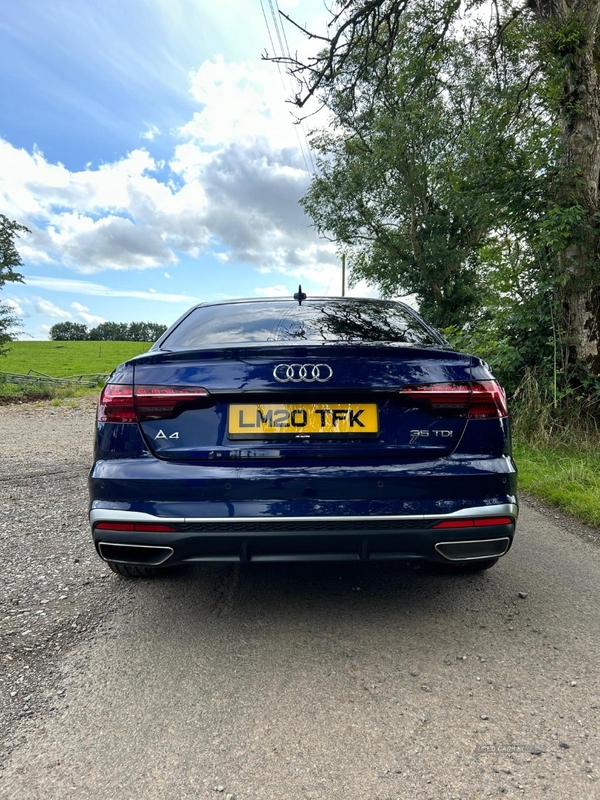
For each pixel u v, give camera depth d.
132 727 1.74
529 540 3.56
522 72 7.21
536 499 4.61
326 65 5.78
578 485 4.61
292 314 2.98
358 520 2.12
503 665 2.07
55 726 1.75
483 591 2.76
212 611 2.57
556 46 6.59
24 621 2.48
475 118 7.55
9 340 18.66
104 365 42.12
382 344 2.37
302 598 2.71
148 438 2.22
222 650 2.21
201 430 2.21
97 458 2.28
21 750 1.64
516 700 1.85
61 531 3.89
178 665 2.10
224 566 3.16
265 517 2.11
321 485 2.14
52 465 6.51
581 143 6.70
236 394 2.19
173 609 2.60
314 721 1.76
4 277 18.16
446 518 2.15
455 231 21.08
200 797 1.45
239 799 1.44
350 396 2.22
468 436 2.25
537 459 5.70
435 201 20.06
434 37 6.81
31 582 2.94
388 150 18.17
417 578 2.94
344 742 1.66
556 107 6.84
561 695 1.88
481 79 7.51
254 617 2.51
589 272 6.56
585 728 1.71
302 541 2.14
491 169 6.96
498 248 7.71
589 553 3.30
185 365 2.25
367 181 20.45
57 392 17.50
